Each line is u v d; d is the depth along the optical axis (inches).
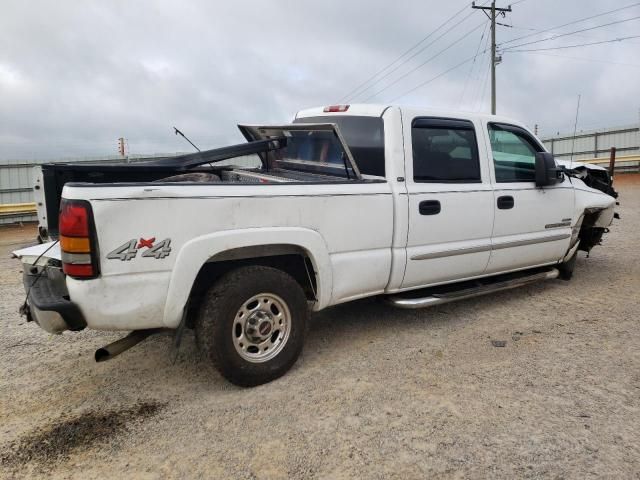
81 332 183.9
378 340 169.5
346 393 133.4
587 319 186.2
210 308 130.0
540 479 98.8
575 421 118.1
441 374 143.4
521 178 198.8
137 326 121.8
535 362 150.1
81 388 140.5
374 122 164.1
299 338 144.4
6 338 178.9
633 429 114.6
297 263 153.2
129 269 117.6
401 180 160.2
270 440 113.2
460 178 177.0
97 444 113.6
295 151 195.5
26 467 105.9
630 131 1115.3
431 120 170.2
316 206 142.5
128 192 116.0
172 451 110.0
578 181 231.3
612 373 142.1
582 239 257.9
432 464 103.7
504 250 190.9
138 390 138.6
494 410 123.5
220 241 127.4
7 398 135.6
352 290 153.9
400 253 160.7
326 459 106.1
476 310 198.8
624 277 244.1
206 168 209.2
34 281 129.4
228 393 135.6
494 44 1305.4
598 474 99.9
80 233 112.2
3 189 632.4
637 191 691.4
